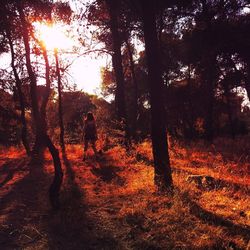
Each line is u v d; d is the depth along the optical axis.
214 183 10.65
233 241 6.58
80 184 11.03
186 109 47.38
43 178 12.36
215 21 29.34
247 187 10.88
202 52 32.44
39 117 19.20
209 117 29.48
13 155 18.98
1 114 28.81
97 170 13.22
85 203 8.97
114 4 15.84
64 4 15.72
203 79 37.56
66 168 13.69
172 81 46.19
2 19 13.10
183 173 11.85
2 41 19.16
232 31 29.55
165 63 37.03
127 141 17.00
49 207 8.89
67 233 7.27
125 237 6.96
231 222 7.55
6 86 22.00
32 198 9.89
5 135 29.34
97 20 17.22
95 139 15.66
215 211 8.23
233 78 36.84
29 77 19.52
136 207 8.26
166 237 6.79
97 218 7.96
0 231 7.49
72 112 31.42
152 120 10.16
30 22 14.53
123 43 26.89
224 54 32.91
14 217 8.29
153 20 10.35
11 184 11.63
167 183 9.76
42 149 18.25
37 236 7.18
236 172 13.66
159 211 8.06
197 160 15.97
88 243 6.82
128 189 9.95
